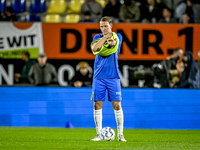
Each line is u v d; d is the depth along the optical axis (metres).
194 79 43.41
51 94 43.31
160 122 43.34
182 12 45.94
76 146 15.29
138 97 43.34
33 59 43.38
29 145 16.00
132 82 43.34
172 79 43.44
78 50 43.41
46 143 17.28
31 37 43.47
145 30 43.34
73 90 43.47
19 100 43.28
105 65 18.02
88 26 43.44
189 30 43.69
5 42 43.31
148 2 46.31
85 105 43.41
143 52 43.31
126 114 43.19
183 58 43.44
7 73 43.25
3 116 43.06
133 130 36.94
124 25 43.31
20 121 43.16
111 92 18.12
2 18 46.00
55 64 43.41
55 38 43.31
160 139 22.44
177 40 43.59
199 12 46.03
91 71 43.47
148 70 43.38
